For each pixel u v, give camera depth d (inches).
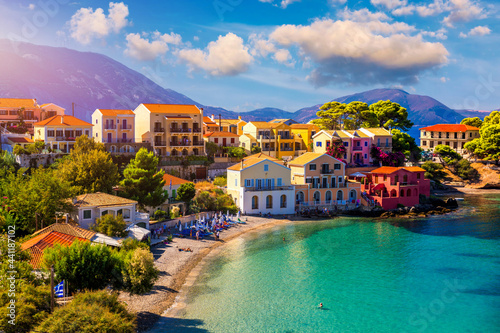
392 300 2107.5
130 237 2554.1
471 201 5123.0
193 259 2662.4
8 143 4148.6
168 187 3750.0
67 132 4315.9
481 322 1886.1
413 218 4128.9
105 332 1389.0
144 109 4798.2
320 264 2637.8
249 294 2139.5
